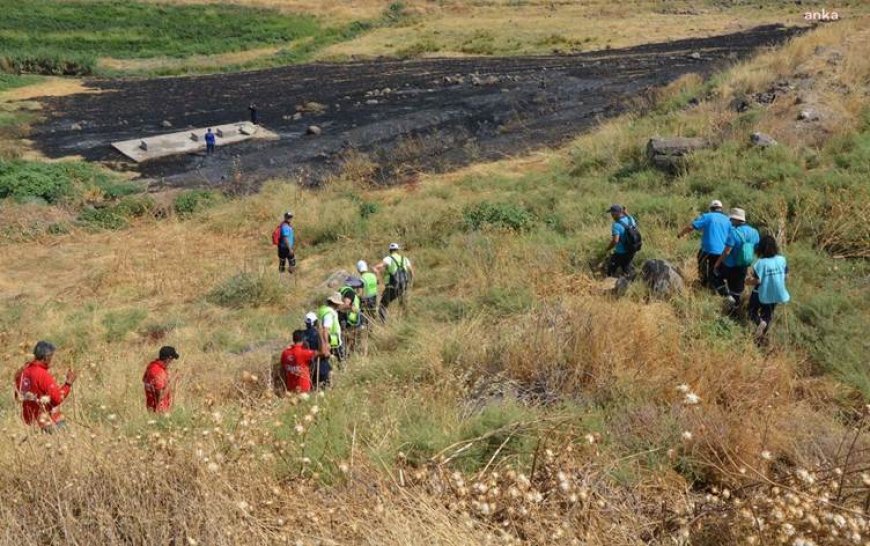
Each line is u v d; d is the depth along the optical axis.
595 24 56.97
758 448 5.34
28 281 16.83
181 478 4.28
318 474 4.70
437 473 4.78
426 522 4.00
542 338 7.58
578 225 14.16
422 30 57.97
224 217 20.62
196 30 54.84
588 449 5.34
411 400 6.69
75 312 14.12
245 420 5.03
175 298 14.93
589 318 7.77
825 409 6.67
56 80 44.16
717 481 5.18
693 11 61.31
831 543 3.77
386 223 17.48
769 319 8.45
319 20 59.91
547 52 47.75
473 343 8.20
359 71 44.81
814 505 4.02
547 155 23.06
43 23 52.06
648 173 16.34
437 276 13.06
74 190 23.58
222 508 4.00
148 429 5.65
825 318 8.55
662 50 44.59
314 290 14.36
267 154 27.78
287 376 8.22
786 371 7.22
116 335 12.59
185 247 18.55
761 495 4.30
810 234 11.23
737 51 41.31
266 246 18.28
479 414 6.09
